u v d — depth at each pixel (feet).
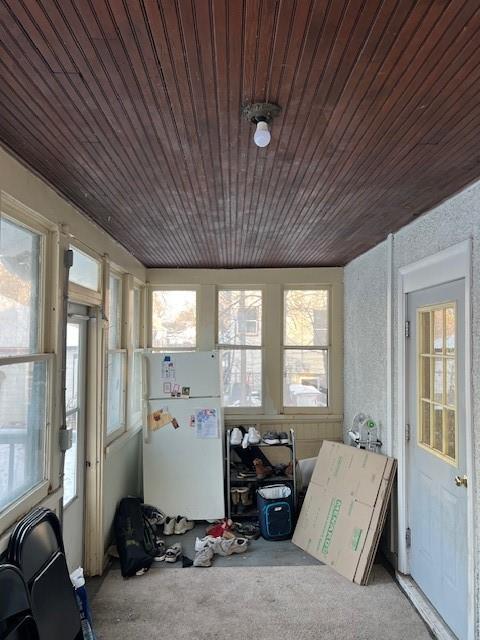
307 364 17.37
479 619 7.36
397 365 11.28
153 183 8.05
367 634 8.70
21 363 7.18
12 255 7.02
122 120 5.71
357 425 14.20
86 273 10.62
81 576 7.98
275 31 4.01
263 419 16.92
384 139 6.16
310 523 12.70
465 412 8.03
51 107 5.40
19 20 3.92
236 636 8.62
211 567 11.39
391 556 11.46
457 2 3.65
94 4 3.71
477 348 7.60
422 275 9.91
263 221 10.64
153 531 12.91
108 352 12.34
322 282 17.13
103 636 8.61
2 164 6.39
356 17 3.83
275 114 5.48
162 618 9.20
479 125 5.75
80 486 10.71
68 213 9.04
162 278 17.15
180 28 3.99
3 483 6.69
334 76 4.68
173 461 14.46
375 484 11.41
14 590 5.45
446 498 8.80
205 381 14.83
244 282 17.21
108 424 12.40
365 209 9.55
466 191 8.06
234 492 14.53
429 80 4.74
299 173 7.49
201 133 6.04
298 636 8.62
